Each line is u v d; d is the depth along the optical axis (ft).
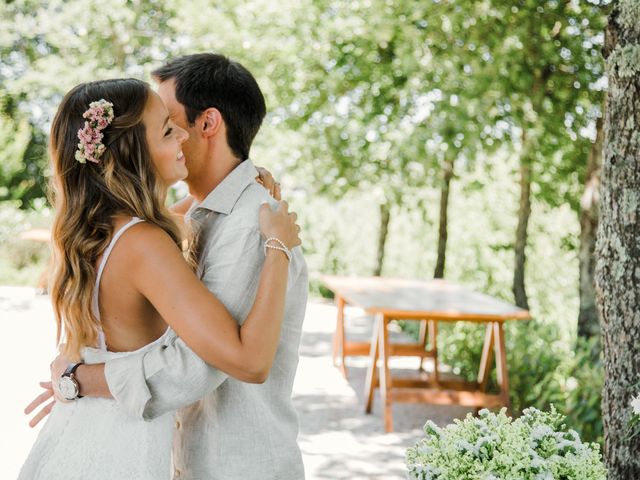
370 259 50.52
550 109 28.32
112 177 5.54
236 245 5.79
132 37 40.34
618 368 9.56
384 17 27.25
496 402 18.98
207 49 32.22
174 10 35.76
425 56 27.12
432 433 7.63
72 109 5.71
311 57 30.63
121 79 5.83
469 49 26.48
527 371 21.17
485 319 18.39
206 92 6.20
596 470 7.08
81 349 5.70
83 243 5.49
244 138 6.39
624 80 9.37
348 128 34.32
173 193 41.39
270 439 6.11
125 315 5.58
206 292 5.38
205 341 5.21
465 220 44.88
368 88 31.53
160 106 5.86
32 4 42.29
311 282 49.85
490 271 41.91
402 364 27.53
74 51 42.93
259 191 6.19
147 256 5.37
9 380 20.61
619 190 9.54
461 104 26.21
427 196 43.68
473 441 7.38
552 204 32.27
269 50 31.17
